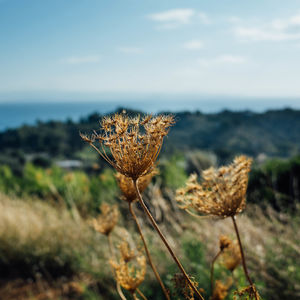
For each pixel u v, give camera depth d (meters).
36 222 5.52
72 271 4.59
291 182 5.04
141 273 1.54
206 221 3.90
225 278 2.72
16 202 6.70
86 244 4.94
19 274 4.73
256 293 1.20
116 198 5.89
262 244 3.44
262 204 4.58
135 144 1.07
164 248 3.79
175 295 1.34
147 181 1.61
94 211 6.29
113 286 4.02
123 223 4.45
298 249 3.25
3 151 58.31
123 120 1.09
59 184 7.81
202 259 3.30
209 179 1.42
